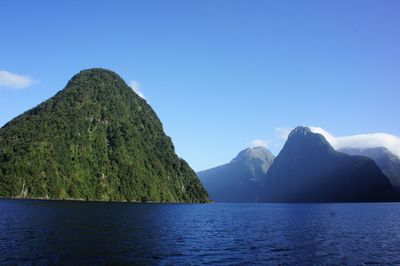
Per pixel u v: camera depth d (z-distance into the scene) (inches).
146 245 2610.7
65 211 5433.1
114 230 3366.1
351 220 5570.9
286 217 6294.3
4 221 3693.4
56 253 2165.4
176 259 2188.7
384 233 3698.3
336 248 2684.5
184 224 4424.2
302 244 2864.2
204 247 2652.6
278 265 2085.4
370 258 2317.9
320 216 6643.7
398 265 2124.8
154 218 5103.3
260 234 3518.7
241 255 2369.6
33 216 4343.0
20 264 1887.3
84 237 2817.4
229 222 4997.5
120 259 2106.3
